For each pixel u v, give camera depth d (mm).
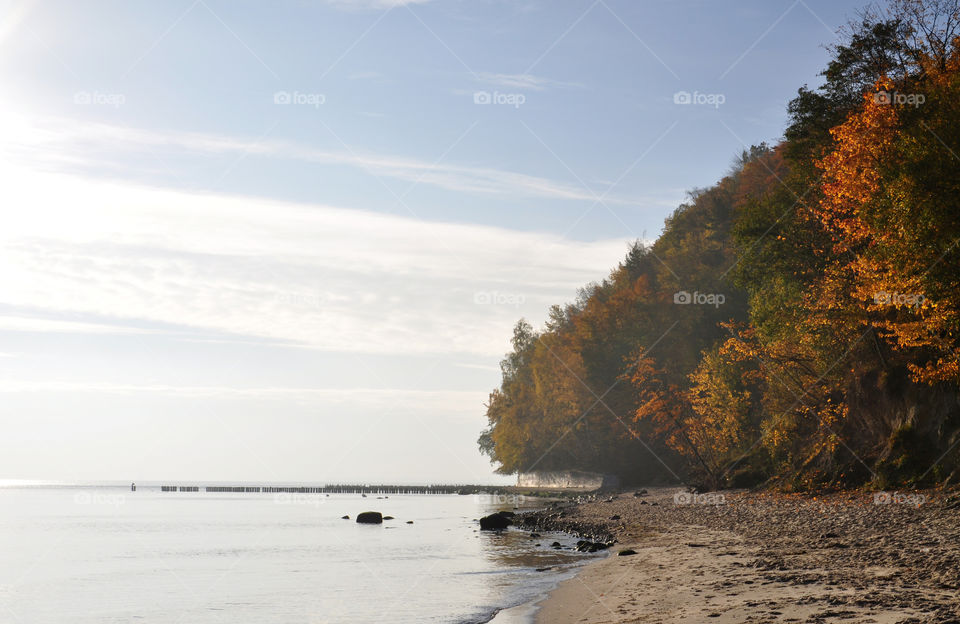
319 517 88438
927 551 20625
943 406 36281
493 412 152750
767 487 52500
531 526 58375
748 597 17453
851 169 37188
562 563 32594
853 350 45625
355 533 59750
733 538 31578
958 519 25594
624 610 18234
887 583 17156
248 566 37688
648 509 55094
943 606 14328
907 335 32656
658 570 24672
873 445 41594
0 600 28438
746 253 53094
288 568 36375
